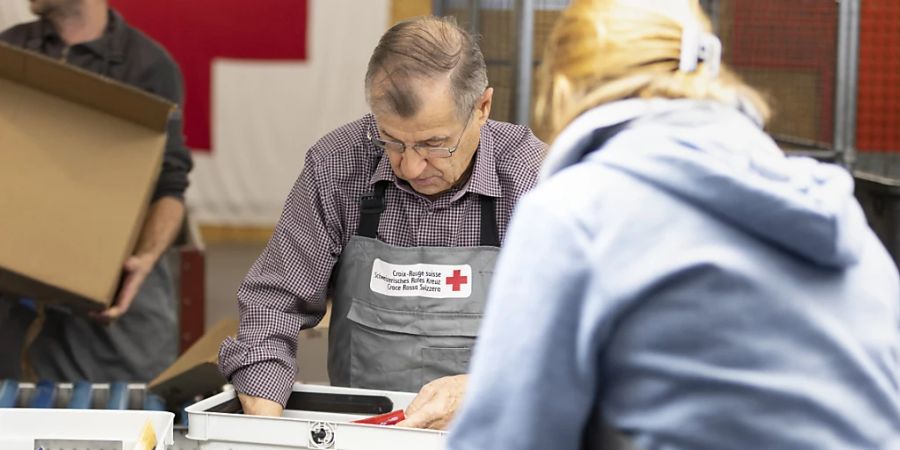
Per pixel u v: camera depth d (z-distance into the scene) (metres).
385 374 1.89
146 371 3.03
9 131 2.36
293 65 7.68
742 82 1.05
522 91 3.40
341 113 7.74
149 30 7.57
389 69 1.70
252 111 7.73
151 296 3.02
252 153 7.78
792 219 0.90
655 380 0.91
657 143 0.94
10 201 2.31
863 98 5.87
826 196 0.93
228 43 7.64
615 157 0.95
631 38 0.99
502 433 0.93
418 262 1.88
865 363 0.93
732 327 0.91
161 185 2.95
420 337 1.87
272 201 7.83
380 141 1.78
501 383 0.93
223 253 7.54
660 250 0.91
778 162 0.96
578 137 0.97
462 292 1.87
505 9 3.50
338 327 1.95
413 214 1.91
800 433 0.90
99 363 2.97
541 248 0.93
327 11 7.64
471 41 1.77
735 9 3.76
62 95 2.40
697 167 0.91
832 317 0.93
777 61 3.87
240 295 1.91
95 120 2.41
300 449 1.59
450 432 0.98
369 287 1.90
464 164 1.83
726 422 0.90
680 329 0.91
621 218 0.92
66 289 2.29
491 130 1.95
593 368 0.93
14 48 2.31
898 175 5.85
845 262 0.94
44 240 2.31
